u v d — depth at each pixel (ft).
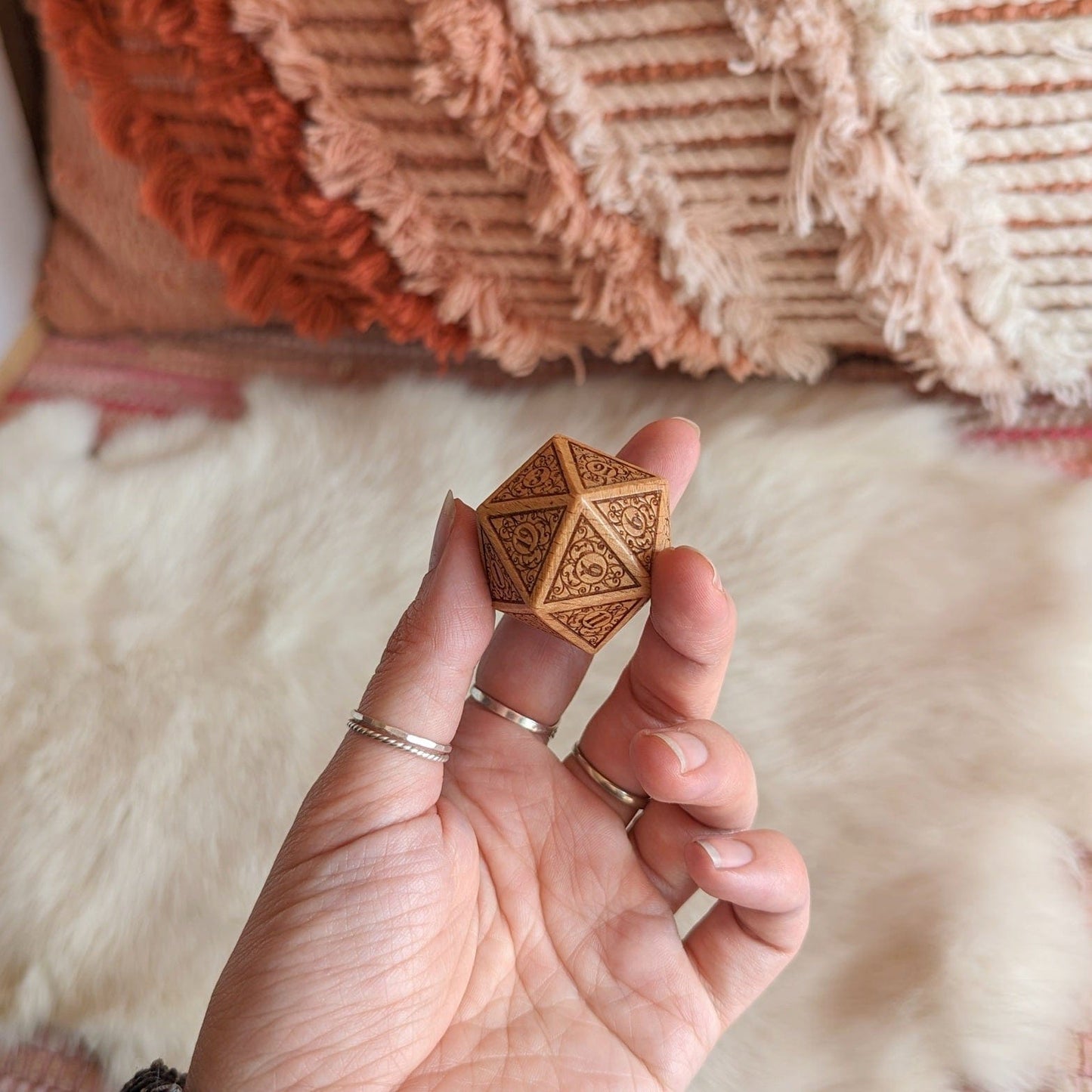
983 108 1.09
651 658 0.93
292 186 1.20
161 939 1.11
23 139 1.40
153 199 1.25
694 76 1.09
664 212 1.16
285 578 1.24
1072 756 1.13
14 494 1.27
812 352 1.27
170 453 1.33
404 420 1.31
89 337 1.48
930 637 1.19
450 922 0.87
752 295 1.22
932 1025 1.06
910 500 1.24
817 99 1.08
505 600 0.87
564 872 0.93
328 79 1.12
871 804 1.13
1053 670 1.15
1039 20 1.04
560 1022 0.89
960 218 1.15
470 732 0.95
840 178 1.12
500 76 1.09
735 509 1.24
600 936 0.92
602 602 0.87
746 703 1.17
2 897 1.12
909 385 1.32
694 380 1.34
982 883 1.09
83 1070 1.09
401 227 1.20
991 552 1.21
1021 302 1.21
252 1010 0.82
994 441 1.29
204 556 1.25
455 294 1.24
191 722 1.18
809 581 1.21
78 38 1.17
